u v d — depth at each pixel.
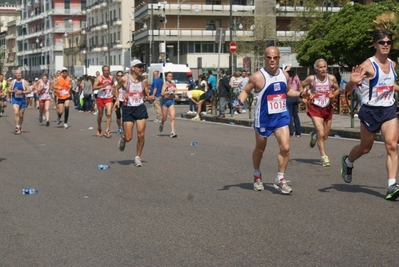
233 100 28.81
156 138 18.36
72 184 10.52
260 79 9.16
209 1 72.50
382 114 8.88
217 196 9.31
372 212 8.07
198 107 27.97
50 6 109.12
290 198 9.09
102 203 8.92
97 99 18.91
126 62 75.88
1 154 14.72
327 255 6.22
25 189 9.82
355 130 18.47
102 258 6.26
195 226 7.49
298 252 6.34
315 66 12.41
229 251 6.43
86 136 19.27
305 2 51.41
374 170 11.52
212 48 71.88
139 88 12.54
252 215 8.02
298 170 11.80
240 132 20.58
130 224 7.65
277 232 7.14
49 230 7.41
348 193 9.39
